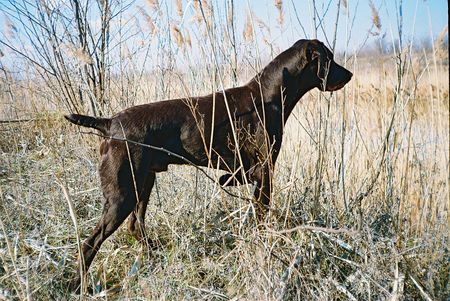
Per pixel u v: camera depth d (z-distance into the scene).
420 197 2.04
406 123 2.07
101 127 1.68
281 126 1.89
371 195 2.09
